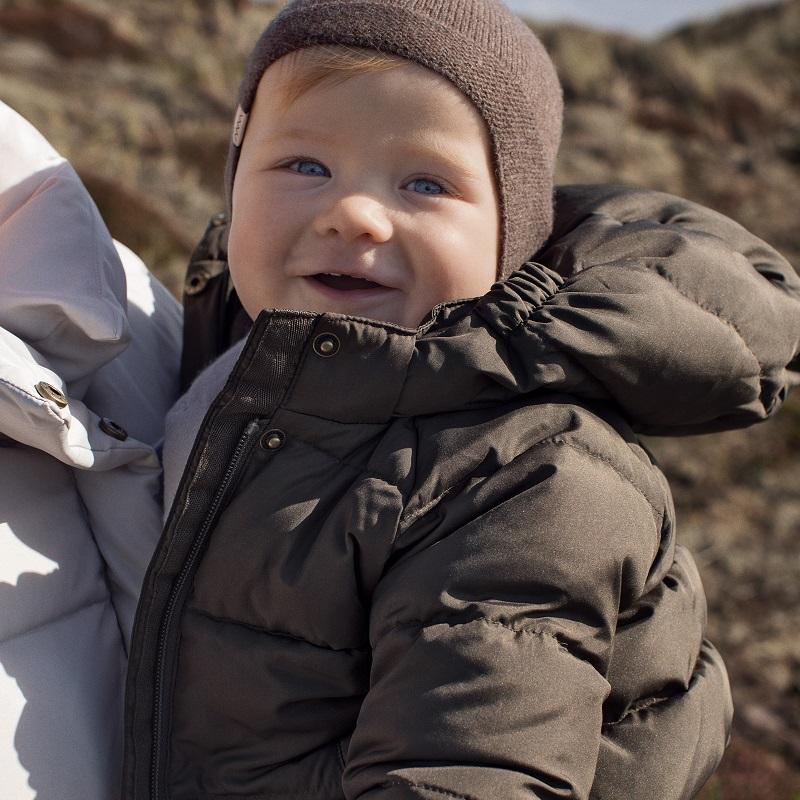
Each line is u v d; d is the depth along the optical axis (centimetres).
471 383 113
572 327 114
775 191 1099
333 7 128
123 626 124
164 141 771
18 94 734
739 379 125
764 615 362
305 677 111
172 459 127
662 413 125
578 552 103
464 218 128
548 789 94
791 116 1402
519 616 100
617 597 106
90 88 841
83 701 113
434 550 105
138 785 112
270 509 112
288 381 113
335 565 108
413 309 127
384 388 113
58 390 110
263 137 131
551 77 149
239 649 112
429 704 97
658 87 1357
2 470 118
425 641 99
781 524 437
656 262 125
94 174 511
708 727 119
